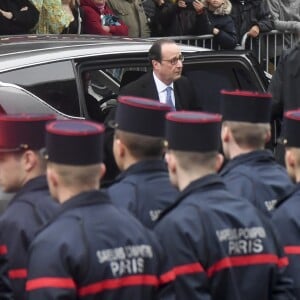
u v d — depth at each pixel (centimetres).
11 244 848
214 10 2228
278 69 1486
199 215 840
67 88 1348
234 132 969
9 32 1903
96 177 799
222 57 1510
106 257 774
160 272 823
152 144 930
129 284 781
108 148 1299
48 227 779
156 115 924
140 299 786
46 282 754
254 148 976
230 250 843
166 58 1427
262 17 2317
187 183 864
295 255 905
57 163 793
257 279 852
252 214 862
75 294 759
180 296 827
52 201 859
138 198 927
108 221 788
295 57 1466
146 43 1481
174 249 829
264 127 972
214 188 861
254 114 964
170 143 870
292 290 879
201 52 1502
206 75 1495
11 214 859
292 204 919
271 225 881
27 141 874
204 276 830
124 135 931
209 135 862
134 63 1438
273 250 867
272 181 971
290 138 961
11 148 874
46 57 1346
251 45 2327
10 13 1898
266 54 2361
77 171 789
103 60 1399
